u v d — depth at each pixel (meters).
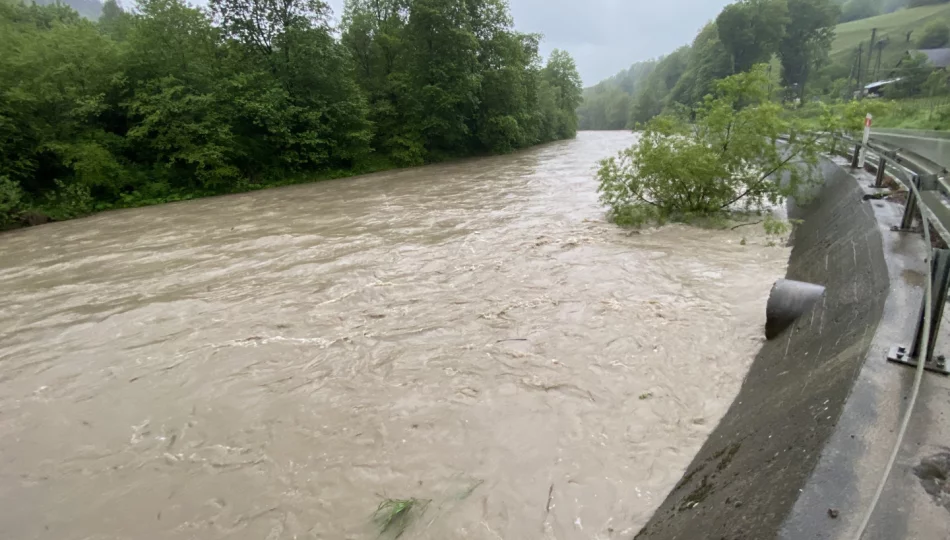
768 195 10.26
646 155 10.01
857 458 2.21
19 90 15.52
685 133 10.25
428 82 29.08
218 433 4.04
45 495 3.46
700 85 53.88
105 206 16.38
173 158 18.17
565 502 3.05
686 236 9.20
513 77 32.62
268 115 20.59
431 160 29.70
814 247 7.01
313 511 3.15
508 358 4.94
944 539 1.77
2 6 21.17
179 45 19.67
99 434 4.12
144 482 3.53
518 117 34.78
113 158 17.14
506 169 23.33
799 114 10.98
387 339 5.54
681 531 2.50
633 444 3.57
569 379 4.48
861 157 9.35
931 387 2.65
